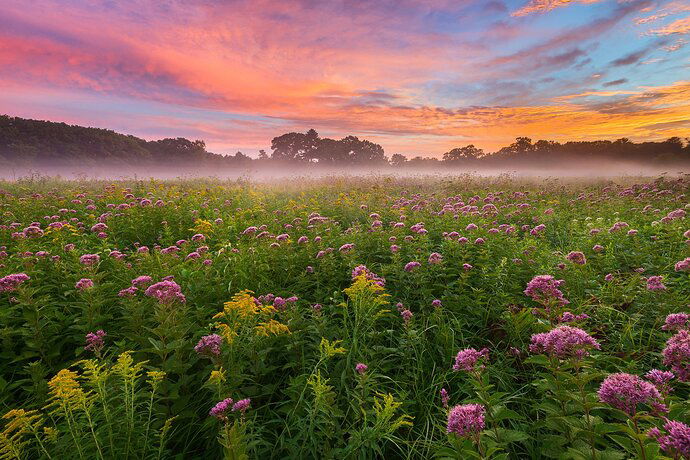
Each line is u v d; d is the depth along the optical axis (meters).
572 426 2.35
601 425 2.28
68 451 2.61
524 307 4.49
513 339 4.27
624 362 3.59
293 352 3.95
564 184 22.91
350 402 3.23
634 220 9.23
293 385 3.33
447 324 4.55
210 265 5.68
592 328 4.36
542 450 2.47
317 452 2.98
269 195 16.77
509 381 3.69
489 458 2.20
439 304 4.61
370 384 3.38
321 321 4.18
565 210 11.78
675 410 2.34
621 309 4.74
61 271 5.41
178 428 3.21
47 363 3.86
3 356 3.75
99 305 4.20
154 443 2.96
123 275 5.47
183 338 3.75
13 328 4.04
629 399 2.04
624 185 20.33
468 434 2.15
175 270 5.44
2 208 10.59
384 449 3.13
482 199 13.54
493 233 7.07
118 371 2.63
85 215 9.79
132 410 2.66
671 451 1.75
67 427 2.64
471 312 4.78
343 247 5.98
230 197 15.12
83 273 5.07
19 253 5.67
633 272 5.95
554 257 6.06
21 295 3.93
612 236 7.20
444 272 5.70
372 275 4.66
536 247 6.68
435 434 3.21
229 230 8.78
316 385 2.85
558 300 3.70
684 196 12.29
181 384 3.36
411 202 12.21
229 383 3.20
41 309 4.20
